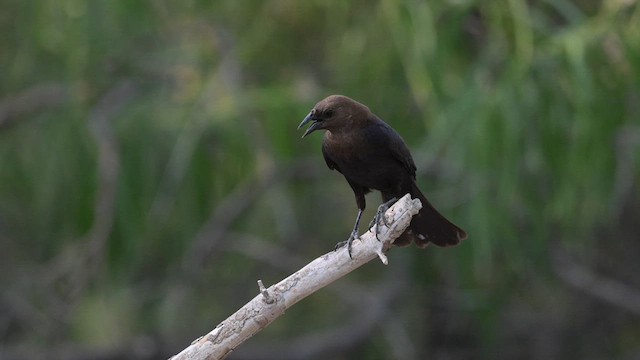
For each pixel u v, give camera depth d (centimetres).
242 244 1661
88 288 1602
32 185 1481
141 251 1484
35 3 1352
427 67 1175
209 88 1338
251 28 1369
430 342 1786
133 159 1377
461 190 1325
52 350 1741
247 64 1401
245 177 1370
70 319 1750
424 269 1666
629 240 1731
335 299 1806
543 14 1250
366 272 1758
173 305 1684
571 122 1164
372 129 879
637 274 1731
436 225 849
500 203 1241
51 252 1648
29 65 1497
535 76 1159
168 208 1416
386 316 1686
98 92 1445
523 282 1628
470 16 1272
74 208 1406
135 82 1462
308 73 1414
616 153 1291
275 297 699
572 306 1797
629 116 1255
